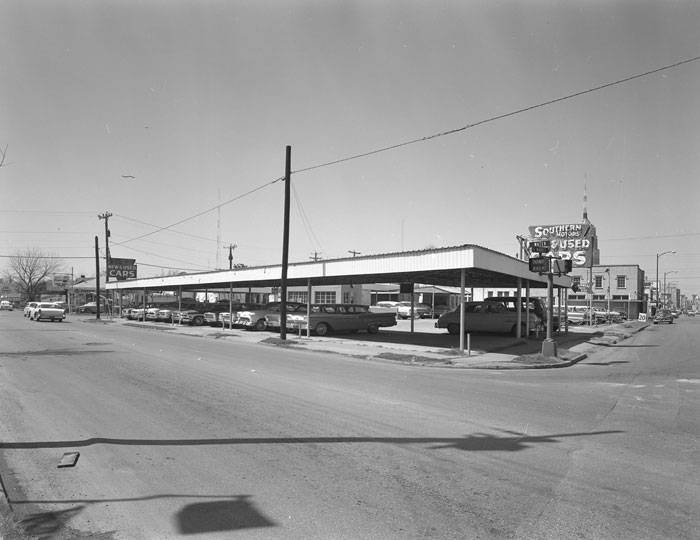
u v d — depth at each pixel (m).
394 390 11.10
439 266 19.94
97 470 5.68
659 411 9.23
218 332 30.48
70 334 26.81
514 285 32.50
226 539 4.08
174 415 8.26
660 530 4.29
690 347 24.98
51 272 108.25
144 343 21.91
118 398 9.57
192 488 5.15
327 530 4.23
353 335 28.69
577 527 4.32
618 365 17.42
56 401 9.27
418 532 4.20
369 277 28.08
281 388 10.91
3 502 4.77
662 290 134.12
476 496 4.98
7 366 13.80
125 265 64.62
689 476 5.63
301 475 5.53
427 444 6.78
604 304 73.12
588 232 45.44
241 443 6.71
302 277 26.03
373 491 5.08
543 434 7.42
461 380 13.16
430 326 39.38
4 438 6.91
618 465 5.99
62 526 4.32
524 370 16.05
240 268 31.17
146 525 4.34
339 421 7.98
